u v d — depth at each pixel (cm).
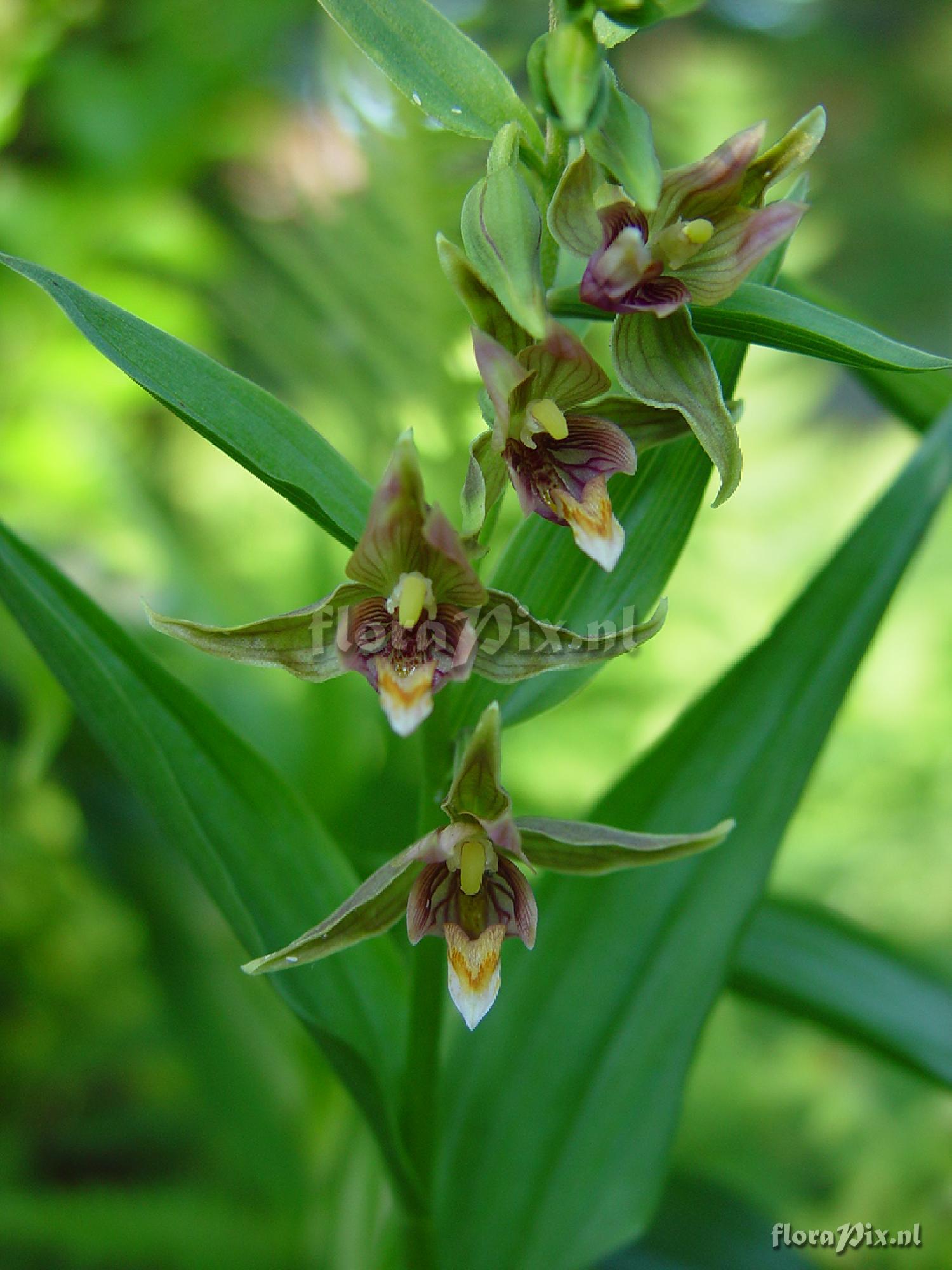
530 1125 14
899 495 14
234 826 13
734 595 29
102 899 27
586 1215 13
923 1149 23
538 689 12
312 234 21
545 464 10
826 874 29
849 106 63
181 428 34
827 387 34
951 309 60
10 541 13
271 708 23
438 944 12
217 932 23
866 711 31
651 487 12
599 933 14
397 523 9
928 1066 16
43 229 28
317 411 23
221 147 31
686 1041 14
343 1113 20
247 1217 23
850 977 16
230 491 31
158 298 28
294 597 26
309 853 13
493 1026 14
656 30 57
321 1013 13
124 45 32
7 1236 22
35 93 30
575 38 9
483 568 21
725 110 29
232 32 31
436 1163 13
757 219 10
